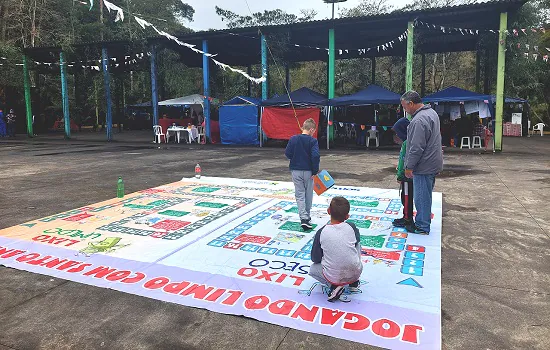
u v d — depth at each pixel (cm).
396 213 566
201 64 2377
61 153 1417
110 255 408
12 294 330
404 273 360
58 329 279
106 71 1962
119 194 680
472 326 276
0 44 2162
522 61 1538
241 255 406
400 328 271
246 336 266
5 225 519
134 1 2777
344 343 256
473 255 408
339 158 1244
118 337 268
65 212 584
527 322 280
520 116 2334
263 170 1002
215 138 1894
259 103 1655
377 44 1928
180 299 316
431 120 449
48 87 2708
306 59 2334
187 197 679
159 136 1869
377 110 1845
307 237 462
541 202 628
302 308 299
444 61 2958
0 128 2286
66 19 2603
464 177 866
